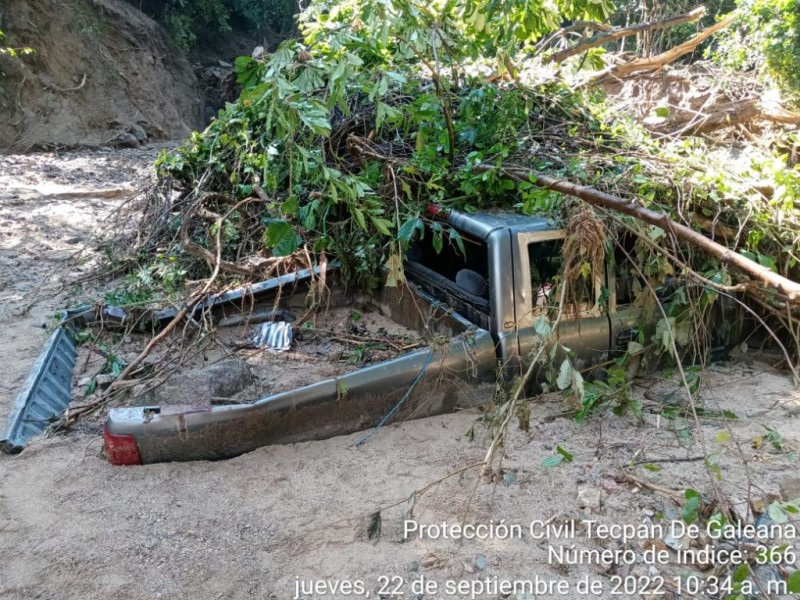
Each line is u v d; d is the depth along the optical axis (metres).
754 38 8.48
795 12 7.95
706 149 6.23
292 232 4.09
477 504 3.41
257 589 2.91
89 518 3.32
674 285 4.56
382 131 6.15
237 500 3.46
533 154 5.26
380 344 5.03
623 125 5.90
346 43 4.78
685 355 4.81
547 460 3.66
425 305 5.07
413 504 3.29
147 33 21.25
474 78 6.30
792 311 4.64
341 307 5.97
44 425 4.14
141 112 19.75
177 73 22.72
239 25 28.66
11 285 6.86
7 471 3.70
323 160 5.07
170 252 6.64
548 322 4.04
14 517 3.33
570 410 4.25
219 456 3.78
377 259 5.54
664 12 16.14
